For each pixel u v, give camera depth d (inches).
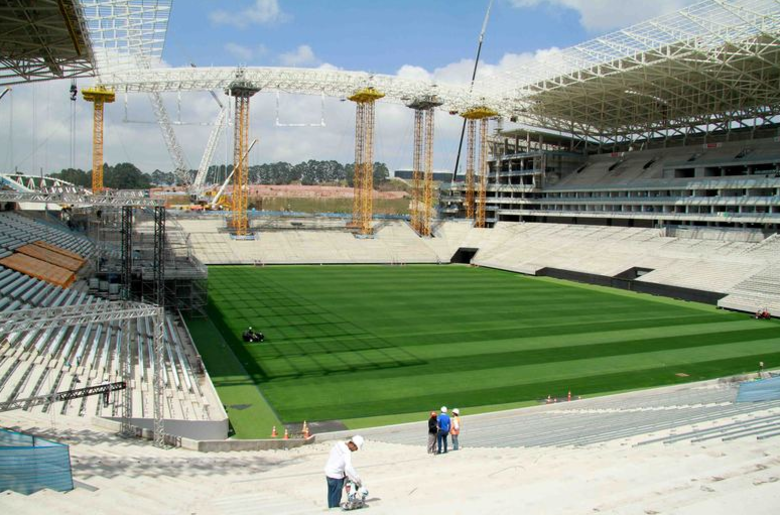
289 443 1082.7
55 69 1818.4
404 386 1512.1
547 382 1561.3
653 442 680.4
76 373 1194.0
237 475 729.6
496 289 3191.4
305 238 4517.7
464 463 698.2
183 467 766.5
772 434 632.4
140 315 956.0
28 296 1653.5
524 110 4483.3
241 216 4345.5
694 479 448.8
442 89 4633.4
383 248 4598.9
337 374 1600.6
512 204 5226.4
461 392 1473.9
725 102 3683.6
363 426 1242.6
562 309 2623.0
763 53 2775.6
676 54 2898.6
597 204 4411.9
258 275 3501.5
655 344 1989.4
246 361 1699.1
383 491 547.2
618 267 3459.6
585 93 3917.3
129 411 1067.9
